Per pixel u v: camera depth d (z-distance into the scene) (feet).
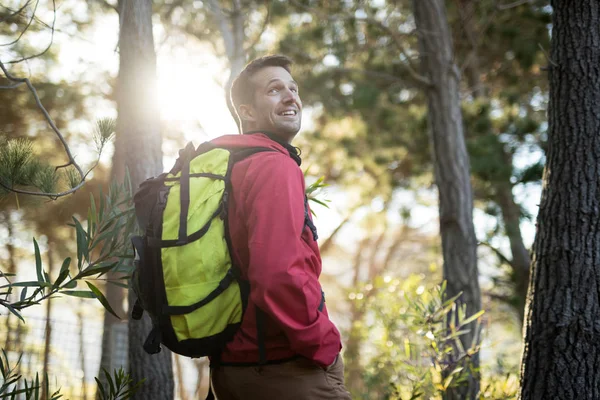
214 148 6.15
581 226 8.65
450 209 18.89
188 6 25.36
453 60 19.94
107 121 7.63
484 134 26.68
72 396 17.62
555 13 9.47
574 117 8.95
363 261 61.87
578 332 8.41
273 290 5.22
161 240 5.59
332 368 5.93
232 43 17.94
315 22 26.45
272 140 6.27
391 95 31.07
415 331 11.78
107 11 25.21
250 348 5.66
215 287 5.52
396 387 12.69
